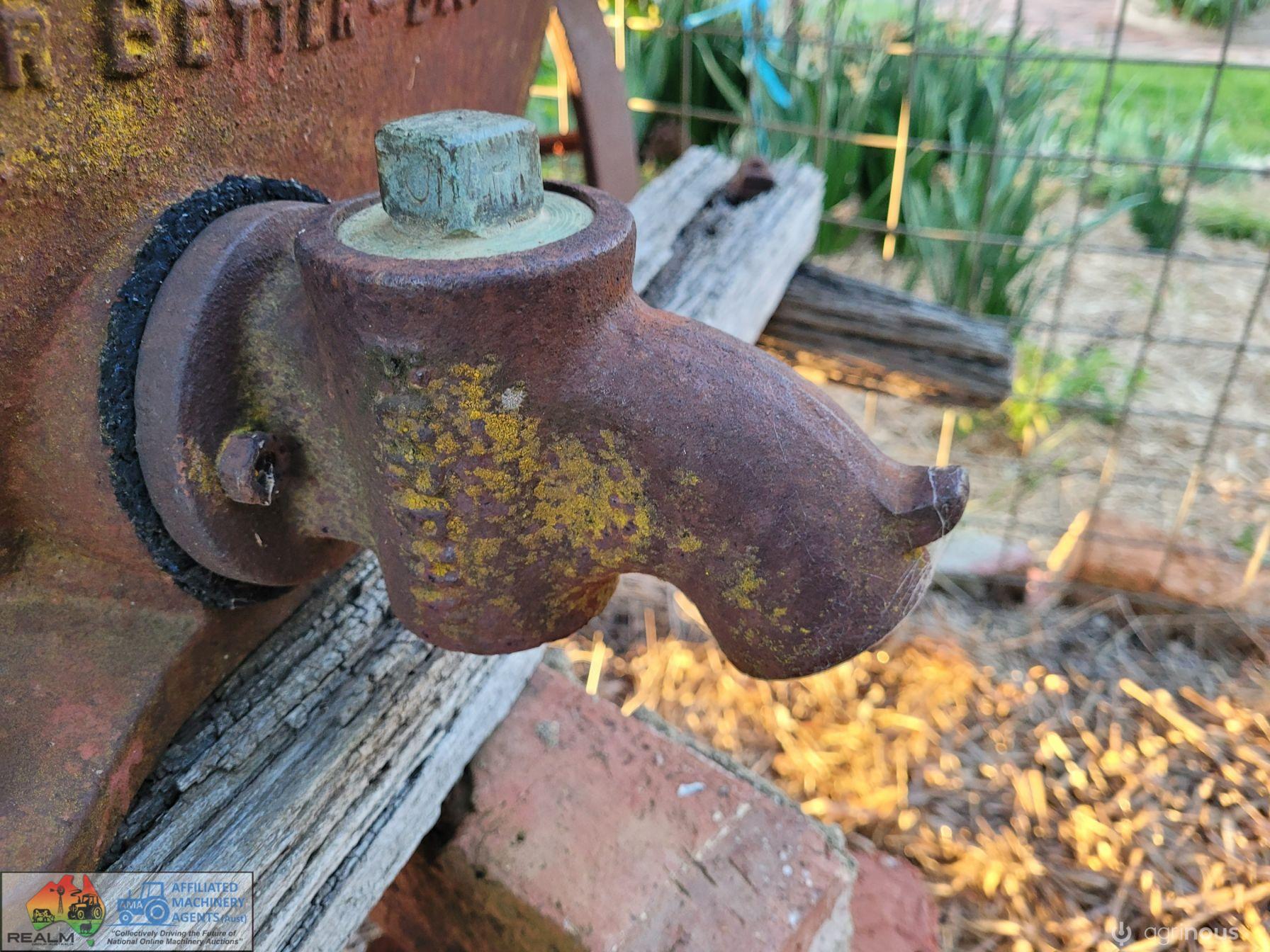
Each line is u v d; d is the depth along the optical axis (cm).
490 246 24
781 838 42
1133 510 87
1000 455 96
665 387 24
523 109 48
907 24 132
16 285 25
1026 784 62
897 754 63
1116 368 108
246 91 28
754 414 24
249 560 30
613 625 72
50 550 30
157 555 29
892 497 25
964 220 101
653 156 125
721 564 26
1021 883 56
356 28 31
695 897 39
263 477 28
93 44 23
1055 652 72
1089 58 72
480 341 23
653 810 42
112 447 27
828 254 124
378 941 48
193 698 32
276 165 30
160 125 26
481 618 28
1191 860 57
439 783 39
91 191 25
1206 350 111
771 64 122
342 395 25
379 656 37
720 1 125
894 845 58
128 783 30
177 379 26
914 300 71
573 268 23
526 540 26
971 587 77
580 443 25
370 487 26
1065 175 121
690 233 64
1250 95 161
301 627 37
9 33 21
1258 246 132
